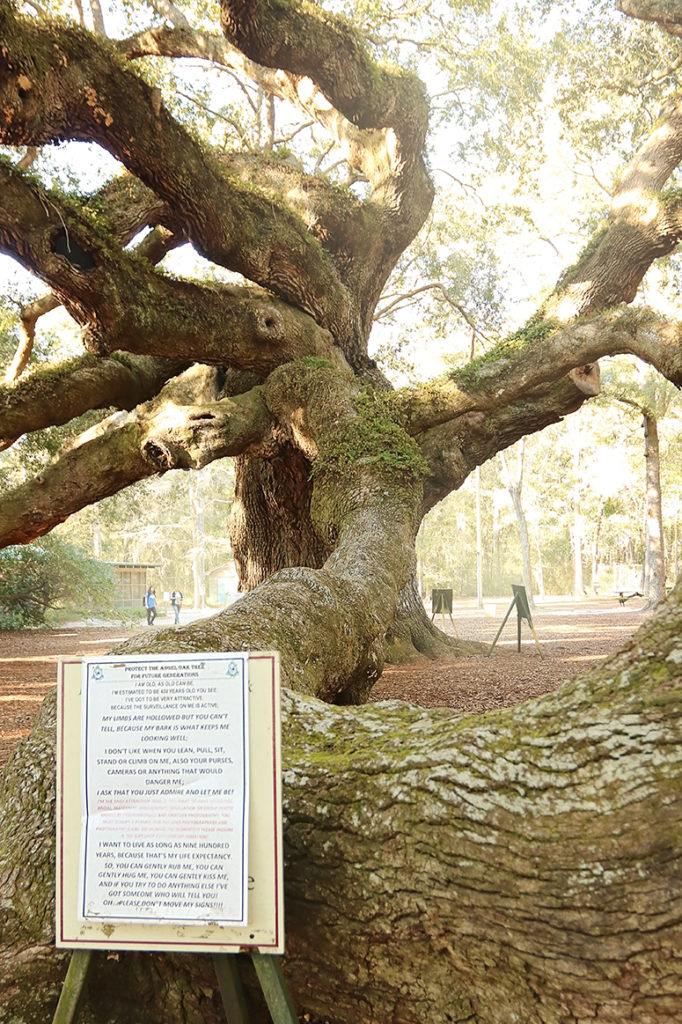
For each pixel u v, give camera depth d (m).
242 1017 2.16
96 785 2.14
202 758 2.09
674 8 10.10
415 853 2.27
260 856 2.03
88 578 26.94
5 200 7.01
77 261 7.68
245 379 12.22
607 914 2.01
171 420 10.24
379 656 6.12
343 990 2.40
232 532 14.52
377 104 10.59
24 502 11.34
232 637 4.16
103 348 8.59
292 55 9.27
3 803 3.02
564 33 15.73
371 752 2.56
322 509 9.22
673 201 11.76
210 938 2.03
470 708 8.85
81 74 6.61
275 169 12.41
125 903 2.07
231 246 9.22
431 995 2.26
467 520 59.38
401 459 9.01
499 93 15.72
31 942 2.60
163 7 12.76
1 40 5.88
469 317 22.55
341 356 10.77
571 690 2.37
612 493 44.22
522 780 2.21
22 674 14.05
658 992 1.97
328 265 10.48
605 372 25.17
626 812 2.04
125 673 2.15
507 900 2.12
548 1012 2.09
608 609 32.88
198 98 14.98
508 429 11.77
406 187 12.64
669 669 2.23
